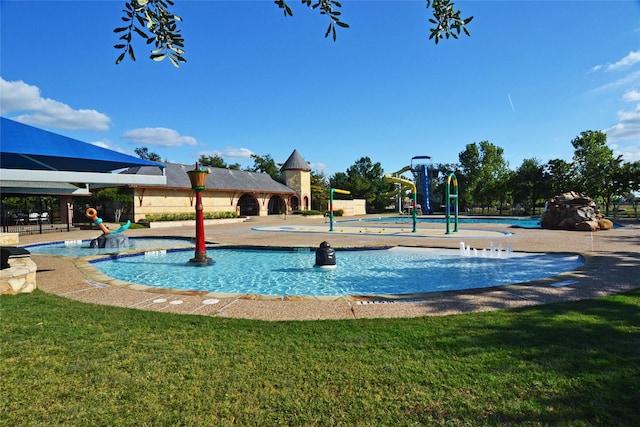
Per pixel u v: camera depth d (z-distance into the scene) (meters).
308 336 4.44
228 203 42.34
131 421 2.77
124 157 6.91
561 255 12.09
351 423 2.71
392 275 10.31
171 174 37.84
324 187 66.44
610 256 10.68
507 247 13.98
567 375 3.29
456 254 13.55
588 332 4.31
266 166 76.06
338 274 10.55
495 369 3.45
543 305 5.60
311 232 22.59
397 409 2.87
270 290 8.86
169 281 9.90
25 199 36.50
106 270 11.34
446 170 70.19
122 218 33.50
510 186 50.34
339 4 3.19
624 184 36.12
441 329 4.58
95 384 3.33
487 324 4.71
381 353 3.88
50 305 6.03
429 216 47.44
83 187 17.92
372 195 65.69
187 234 22.05
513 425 2.63
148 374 3.50
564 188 43.97
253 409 2.91
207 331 4.66
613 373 3.29
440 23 3.54
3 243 16.61
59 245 18.22
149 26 2.86
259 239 18.41
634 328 4.43
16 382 3.37
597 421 2.63
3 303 6.16
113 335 4.54
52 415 2.87
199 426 2.70
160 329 4.76
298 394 3.11
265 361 3.74
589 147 46.66
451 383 3.22
